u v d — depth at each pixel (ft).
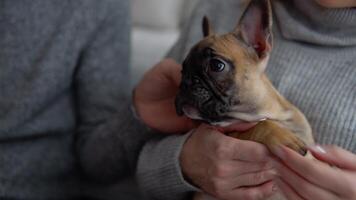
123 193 3.31
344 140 2.41
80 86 3.25
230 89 2.23
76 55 3.16
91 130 3.21
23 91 3.04
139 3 4.86
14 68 3.05
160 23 4.85
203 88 2.21
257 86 2.29
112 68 3.26
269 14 2.31
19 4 3.04
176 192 2.66
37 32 3.07
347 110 2.42
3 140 3.06
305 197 2.16
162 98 2.81
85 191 3.35
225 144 2.28
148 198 2.88
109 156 3.04
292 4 2.70
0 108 3.05
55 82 3.09
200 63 2.23
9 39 3.04
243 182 2.33
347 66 2.50
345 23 2.50
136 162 3.03
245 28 2.33
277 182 2.28
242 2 2.86
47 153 3.16
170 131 2.78
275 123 2.30
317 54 2.57
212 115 2.24
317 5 2.54
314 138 2.47
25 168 3.07
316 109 2.48
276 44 2.68
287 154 2.12
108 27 3.24
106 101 3.21
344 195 2.09
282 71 2.60
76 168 3.31
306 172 2.10
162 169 2.62
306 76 2.55
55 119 3.18
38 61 3.07
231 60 2.23
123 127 2.94
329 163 2.17
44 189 3.13
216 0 3.01
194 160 2.46
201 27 2.96
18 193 3.02
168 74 2.73
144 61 4.15
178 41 3.08
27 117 3.04
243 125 2.32
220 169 2.32
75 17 3.12
